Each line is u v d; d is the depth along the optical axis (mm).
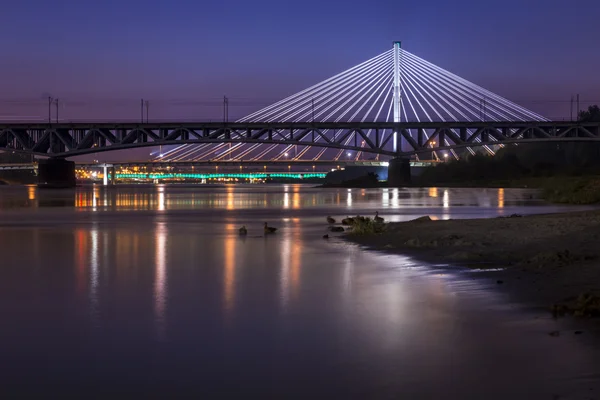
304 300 13914
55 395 8352
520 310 12289
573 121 151125
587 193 65188
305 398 8172
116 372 9180
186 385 8656
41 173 160750
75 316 12523
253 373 9086
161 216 47938
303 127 155250
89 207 64438
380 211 52188
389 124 155750
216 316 12461
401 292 14594
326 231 32469
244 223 39531
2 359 9758
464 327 11250
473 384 8500
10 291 15211
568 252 18078
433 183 165500
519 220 30688
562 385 8352
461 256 19438
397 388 8438
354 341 10562
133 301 13953
